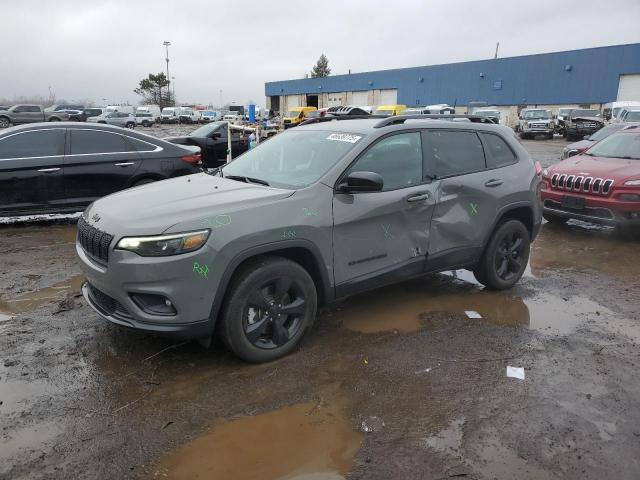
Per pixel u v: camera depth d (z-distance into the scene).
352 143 4.22
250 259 3.62
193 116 63.16
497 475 2.66
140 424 3.03
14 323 4.32
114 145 7.80
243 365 3.71
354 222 4.00
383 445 2.89
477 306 4.97
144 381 3.47
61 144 7.50
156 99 91.88
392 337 4.23
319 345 4.05
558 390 3.48
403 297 5.15
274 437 2.94
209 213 3.43
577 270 6.30
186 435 2.94
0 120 39.94
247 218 3.50
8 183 7.21
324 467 2.71
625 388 3.53
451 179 4.67
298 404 3.26
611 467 2.74
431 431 3.01
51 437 2.88
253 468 2.69
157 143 8.16
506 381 3.58
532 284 5.71
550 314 4.83
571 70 45.00
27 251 6.53
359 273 4.14
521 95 48.56
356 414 3.17
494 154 5.20
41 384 3.40
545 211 8.45
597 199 7.61
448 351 4.01
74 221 8.29
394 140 4.40
